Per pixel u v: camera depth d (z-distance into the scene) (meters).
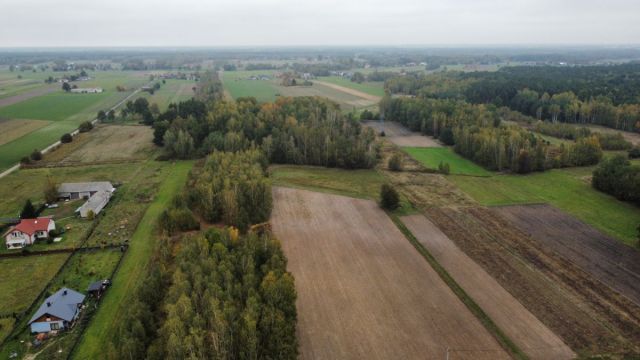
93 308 56.03
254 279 53.47
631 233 78.31
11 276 63.62
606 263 67.94
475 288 61.09
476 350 49.03
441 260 68.88
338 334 51.22
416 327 52.72
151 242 73.50
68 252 70.31
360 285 61.47
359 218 84.62
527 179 108.69
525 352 48.81
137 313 48.22
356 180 108.12
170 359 41.75
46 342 50.06
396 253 70.88
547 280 63.19
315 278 63.06
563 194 97.88
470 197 96.69
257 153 110.06
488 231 79.31
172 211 76.50
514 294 59.72
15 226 74.50
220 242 62.34
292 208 89.06
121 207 88.69
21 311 55.62
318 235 76.94
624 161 100.50
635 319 54.41
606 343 50.16
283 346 43.62
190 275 54.00
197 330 44.00
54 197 91.38
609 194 97.00
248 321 44.38
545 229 80.12
